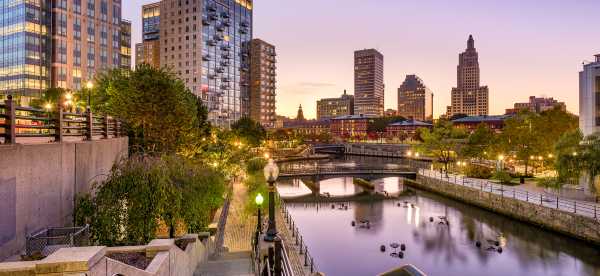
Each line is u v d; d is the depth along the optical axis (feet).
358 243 136.56
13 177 33.22
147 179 48.83
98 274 21.18
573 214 121.49
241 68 607.37
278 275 20.52
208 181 65.57
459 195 193.47
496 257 119.75
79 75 391.86
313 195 229.45
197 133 135.54
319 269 113.50
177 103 110.63
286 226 124.47
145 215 47.16
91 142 53.31
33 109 38.93
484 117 590.96
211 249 69.67
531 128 216.74
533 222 139.33
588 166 133.59
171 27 528.22
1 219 31.30
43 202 38.83
